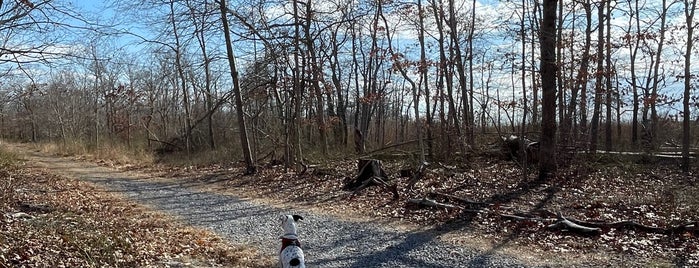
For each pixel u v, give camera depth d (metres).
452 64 25.39
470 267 8.16
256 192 17.08
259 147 26.36
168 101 46.56
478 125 25.94
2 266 6.70
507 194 14.02
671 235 9.18
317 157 22.84
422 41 24.36
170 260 8.30
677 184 14.98
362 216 12.46
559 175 15.95
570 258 8.45
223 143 32.75
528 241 9.57
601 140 27.59
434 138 21.09
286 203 14.72
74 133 47.00
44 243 8.10
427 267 8.20
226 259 8.65
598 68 19.14
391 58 24.75
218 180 20.55
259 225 11.62
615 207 12.04
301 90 23.89
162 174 23.00
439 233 10.47
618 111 24.50
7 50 9.88
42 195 14.71
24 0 9.55
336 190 16.36
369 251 9.22
